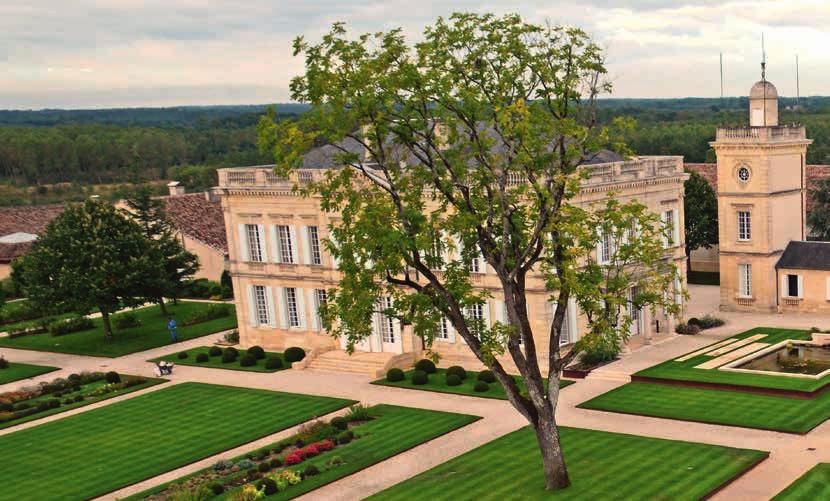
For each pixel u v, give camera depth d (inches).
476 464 1883.6
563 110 1706.4
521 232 1788.9
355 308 1690.5
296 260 3043.8
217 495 1854.1
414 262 1727.4
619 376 2486.5
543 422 1701.5
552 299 1769.2
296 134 1619.1
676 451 1868.8
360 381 2672.2
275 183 3046.3
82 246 3304.6
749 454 1820.9
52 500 1891.0
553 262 1749.5
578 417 2164.1
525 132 1595.7
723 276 3346.5
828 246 3181.6
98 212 3405.5
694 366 2527.1
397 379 2625.5
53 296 3321.9
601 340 1685.5
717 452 1846.7
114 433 2325.3
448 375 2571.4
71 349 3400.6
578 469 1803.6
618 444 1939.0
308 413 2377.0
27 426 2449.6
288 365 2923.2
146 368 3029.0
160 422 2391.7
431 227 1695.4
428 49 1658.5
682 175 2955.2
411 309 1780.3
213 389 2687.0
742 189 3250.5
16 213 5329.7
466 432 2127.2
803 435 1934.1
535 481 1760.6
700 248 4170.8
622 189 2736.2
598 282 1702.8
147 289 3420.3
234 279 3211.1
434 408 2342.5
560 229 1636.3
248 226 3152.1
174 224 4345.5
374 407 2381.9
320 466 1958.7
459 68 1679.4
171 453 2140.7
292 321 3127.5
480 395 2428.6
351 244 1675.7
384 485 1833.2
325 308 1779.0
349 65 1638.8
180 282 3860.7
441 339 2778.1
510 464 1867.6
